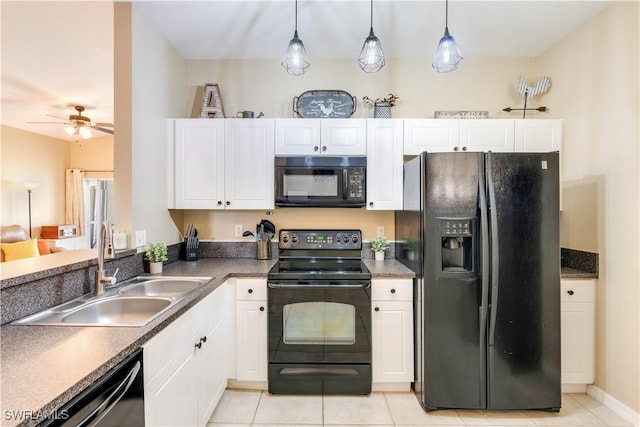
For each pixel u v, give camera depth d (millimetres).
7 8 2010
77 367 923
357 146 2510
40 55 2654
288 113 2838
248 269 2316
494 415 2020
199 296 1667
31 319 1314
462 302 2002
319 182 2461
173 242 2623
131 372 1087
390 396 2201
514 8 2107
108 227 1745
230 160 2514
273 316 2170
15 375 875
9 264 1527
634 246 1925
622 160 1999
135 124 2086
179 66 2729
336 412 2029
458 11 2143
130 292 1838
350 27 2338
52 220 5645
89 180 6129
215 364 1949
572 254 2371
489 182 1958
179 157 2516
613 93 2061
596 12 2150
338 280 2182
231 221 2832
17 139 5039
